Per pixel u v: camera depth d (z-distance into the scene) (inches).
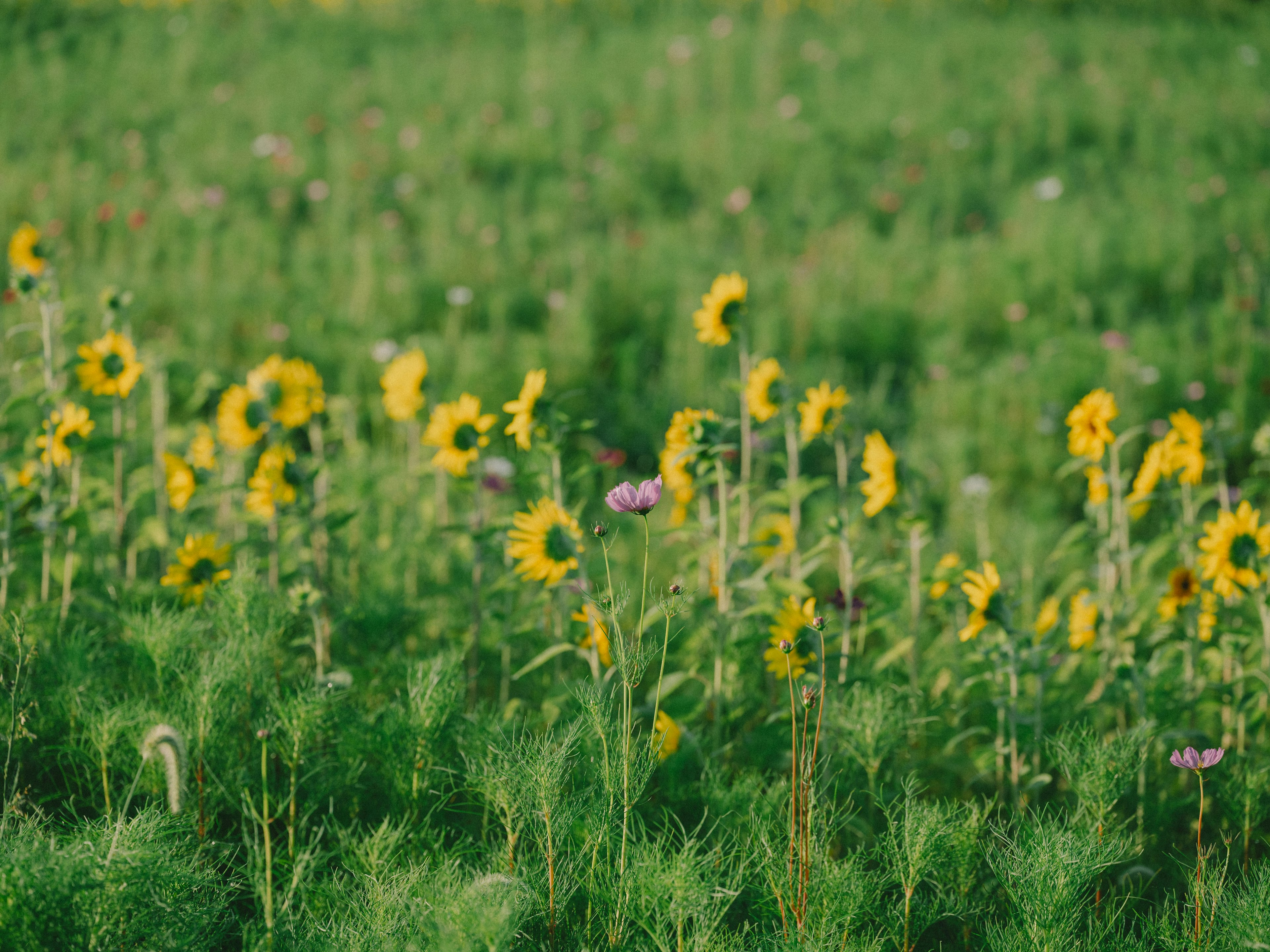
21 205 327.6
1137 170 398.6
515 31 574.2
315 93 454.3
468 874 73.5
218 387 142.3
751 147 394.3
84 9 551.5
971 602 95.2
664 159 395.5
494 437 185.2
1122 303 274.8
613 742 75.4
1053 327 274.1
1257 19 629.9
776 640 93.9
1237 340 252.2
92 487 130.8
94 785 84.5
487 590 112.5
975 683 110.8
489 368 224.2
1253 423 217.9
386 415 212.4
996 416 230.2
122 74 467.5
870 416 231.5
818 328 266.4
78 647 90.6
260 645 91.0
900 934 74.5
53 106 416.5
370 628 108.4
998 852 75.1
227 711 83.1
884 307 275.4
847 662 100.6
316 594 99.7
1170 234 313.0
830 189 374.0
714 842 83.1
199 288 265.6
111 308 122.2
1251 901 67.8
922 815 71.8
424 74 486.9
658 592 133.6
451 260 294.7
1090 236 303.4
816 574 155.1
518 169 391.2
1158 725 102.0
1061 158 406.6
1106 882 87.4
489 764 76.3
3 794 78.7
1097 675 125.0
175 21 543.8
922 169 394.9
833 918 68.2
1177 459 115.9
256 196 357.7
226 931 71.1
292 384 125.6
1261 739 107.9
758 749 95.9
